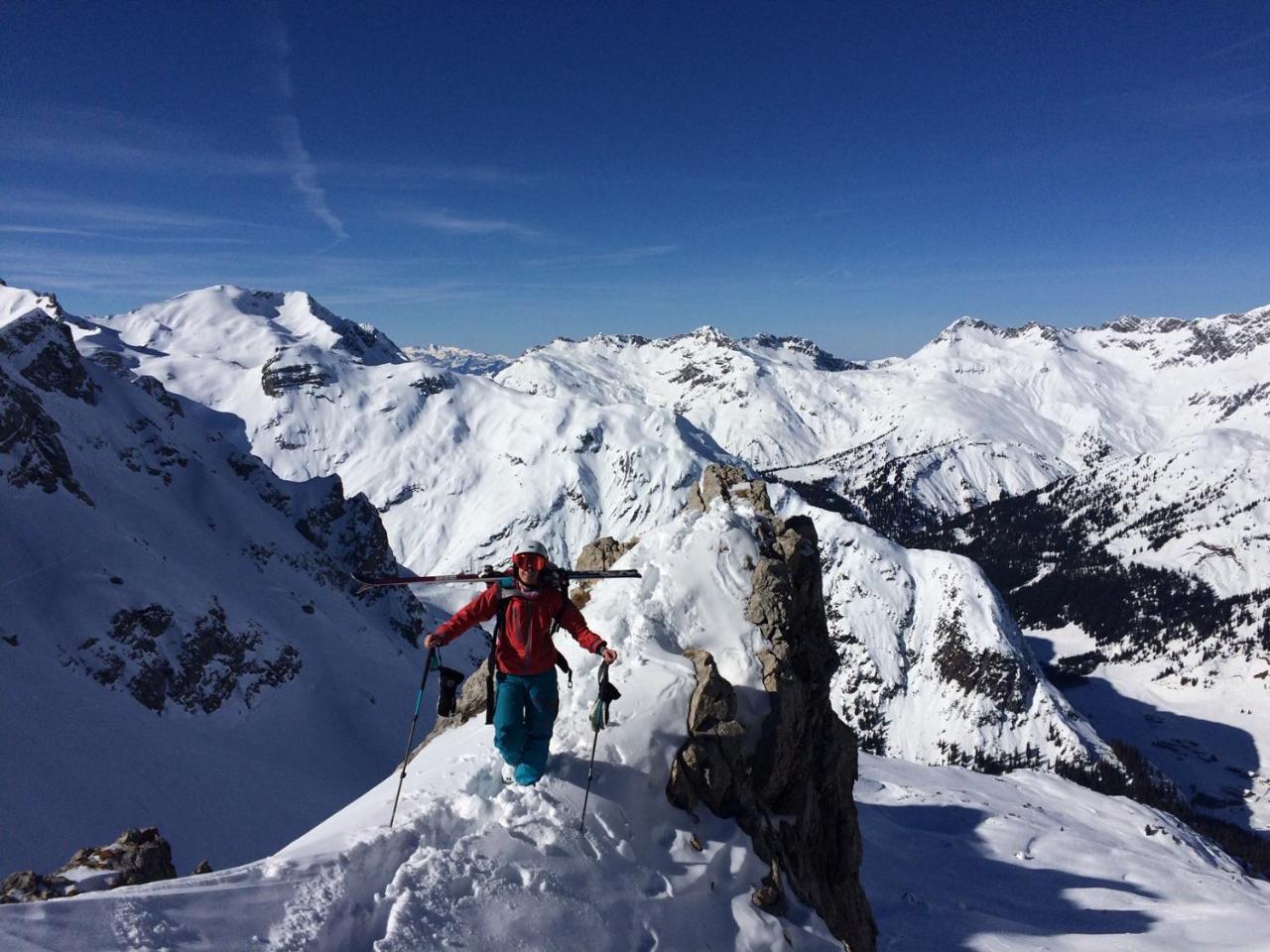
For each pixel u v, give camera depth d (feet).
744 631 33.06
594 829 23.43
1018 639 615.57
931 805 240.53
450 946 18.56
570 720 27.30
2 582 205.87
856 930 36.47
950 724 565.94
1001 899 132.87
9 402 249.75
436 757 28.09
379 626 370.32
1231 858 258.37
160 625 225.76
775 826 30.19
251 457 438.81
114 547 243.60
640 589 33.27
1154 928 89.20
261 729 227.40
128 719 190.49
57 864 131.95
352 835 21.22
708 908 23.81
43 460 251.39
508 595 24.41
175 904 17.06
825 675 36.63
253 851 165.07
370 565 454.40
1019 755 533.96
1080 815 275.39
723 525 35.96
